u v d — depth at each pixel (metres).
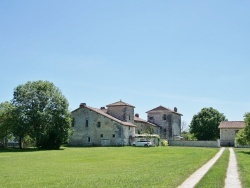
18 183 19.55
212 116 106.25
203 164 31.61
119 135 79.62
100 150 58.12
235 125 91.94
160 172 24.06
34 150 62.41
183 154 48.03
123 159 39.44
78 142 83.44
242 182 19.81
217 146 81.25
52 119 71.00
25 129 69.06
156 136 83.81
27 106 70.94
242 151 57.53
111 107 88.94
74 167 29.78
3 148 69.44
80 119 84.12
